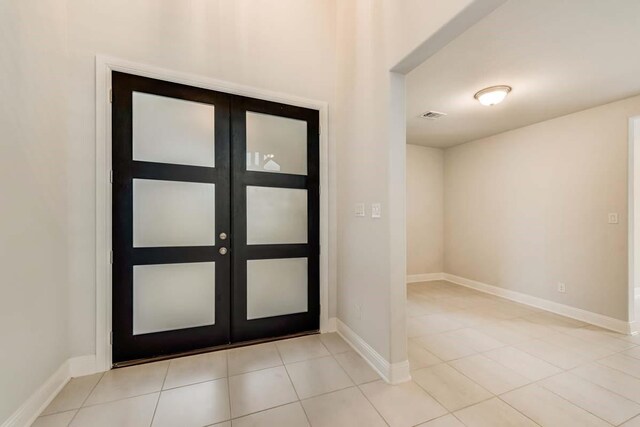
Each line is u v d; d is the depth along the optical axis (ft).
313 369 6.73
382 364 6.48
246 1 8.14
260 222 8.31
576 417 5.15
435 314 10.61
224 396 5.71
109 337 6.63
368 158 7.18
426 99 9.29
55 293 5.80
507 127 12.18
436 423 4.98
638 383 6.21
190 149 7.52
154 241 7.15
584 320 9.89
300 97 8.75
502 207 12.94
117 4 6.75
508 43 6.31
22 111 4.95
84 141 6.42
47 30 5.65
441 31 4.92
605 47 6.40
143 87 6.99
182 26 7.39
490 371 6.69
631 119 8.87
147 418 5.08
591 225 9.78
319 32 9.08
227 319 7.93
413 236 15.67
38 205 5.34
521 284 12.09
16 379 4.70
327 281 9.04
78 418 5.07
